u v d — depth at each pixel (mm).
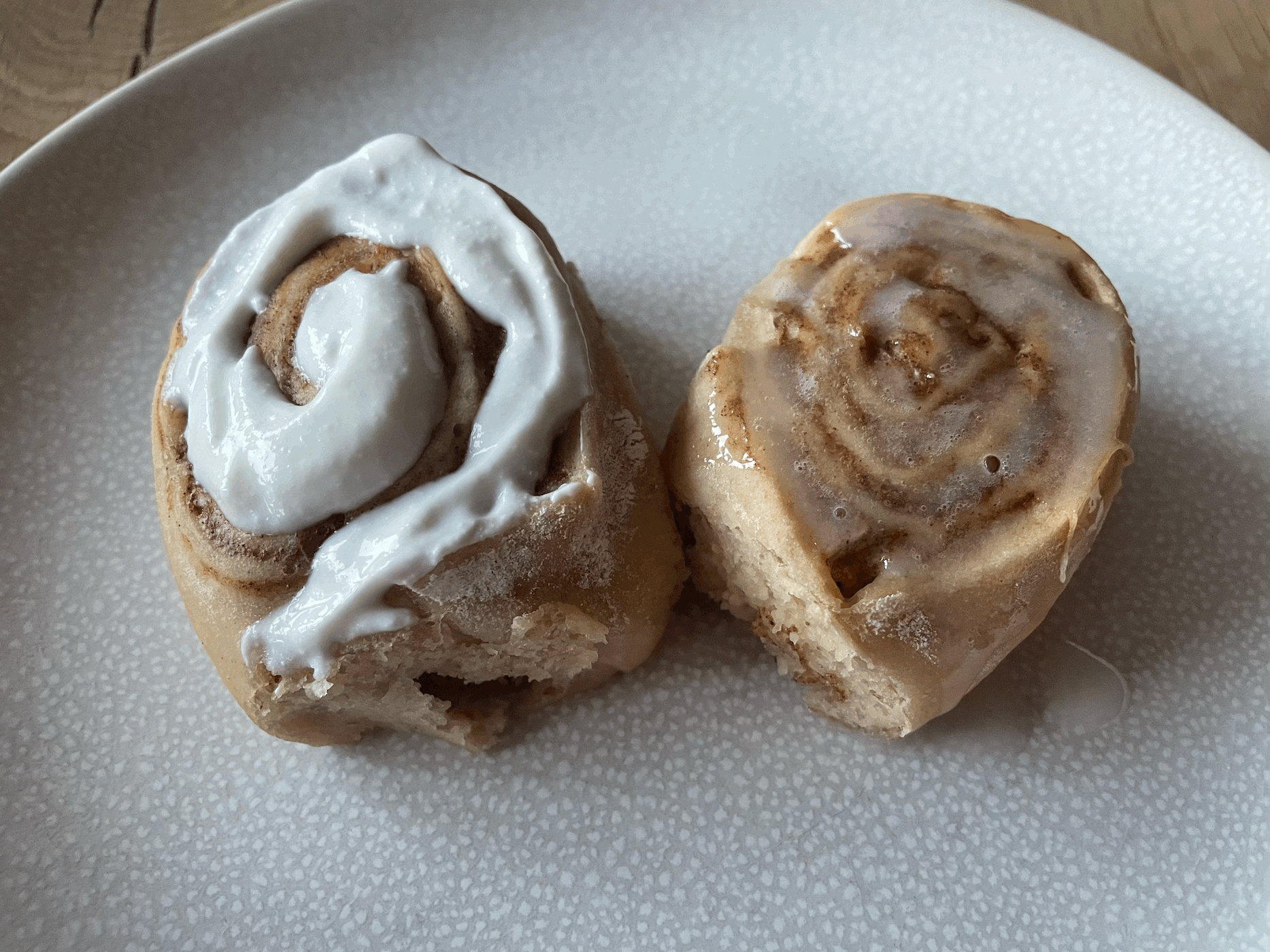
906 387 140
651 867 142
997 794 146
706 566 156
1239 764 145
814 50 199
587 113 199
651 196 194
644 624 146
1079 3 215
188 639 158
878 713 147
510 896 140
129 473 169
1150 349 174
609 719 153
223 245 153
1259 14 211
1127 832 142
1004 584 133
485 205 147
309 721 142
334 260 147
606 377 150
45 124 202
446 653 141
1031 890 139
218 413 137
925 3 196
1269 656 151
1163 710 150
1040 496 136
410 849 143
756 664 157
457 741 149
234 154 192
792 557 134
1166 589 158
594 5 202
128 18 215
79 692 153
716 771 149
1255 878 137
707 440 143
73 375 176
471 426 135
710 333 184
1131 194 185
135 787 147
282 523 131
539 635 137
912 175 193
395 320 135
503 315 140
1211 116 181
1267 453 165
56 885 139
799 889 140
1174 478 165
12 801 144
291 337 142
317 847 143
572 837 144
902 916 138
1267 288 173
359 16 196
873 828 144
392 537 128
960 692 141
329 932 137
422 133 197
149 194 188
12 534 163
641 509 144
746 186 194
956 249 152
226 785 147
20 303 177
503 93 200
